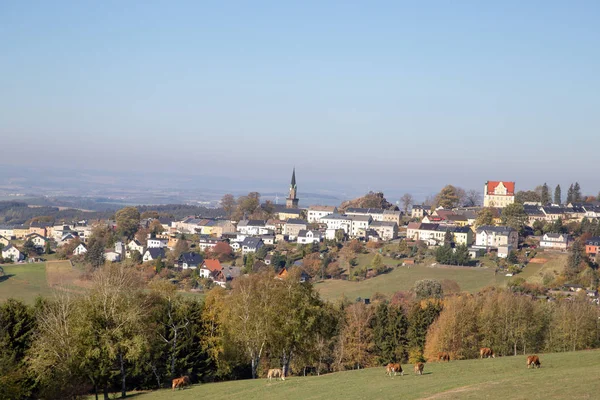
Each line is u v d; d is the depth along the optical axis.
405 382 71.19
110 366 85.44
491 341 119.44
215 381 101.88
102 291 87.19
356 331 135.75
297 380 81.00
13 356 82.25
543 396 55.16
